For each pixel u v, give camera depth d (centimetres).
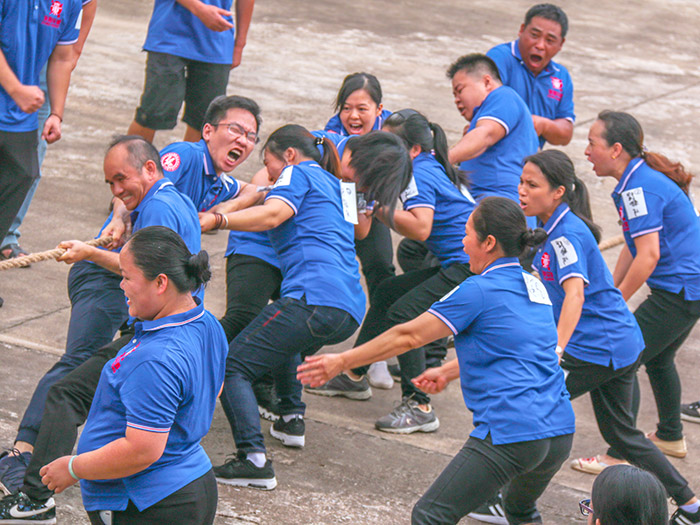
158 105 1758
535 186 1038
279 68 2817
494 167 1377
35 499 912
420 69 2983
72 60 1356
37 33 1249
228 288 1195
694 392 1414
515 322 871
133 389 679
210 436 1174
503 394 863
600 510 625
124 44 2914
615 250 1897
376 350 879
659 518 618
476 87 1388
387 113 1473
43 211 1778
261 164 2122
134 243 700
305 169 1090
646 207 1148
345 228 1103
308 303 1055
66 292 1522
